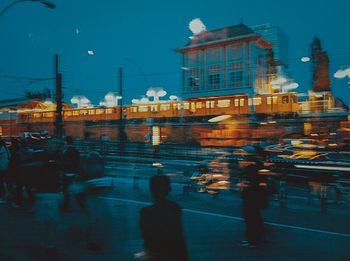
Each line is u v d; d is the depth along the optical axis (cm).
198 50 4459
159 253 293
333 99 3700
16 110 4709
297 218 812
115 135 3897
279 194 1002
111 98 5419
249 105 3541
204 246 600
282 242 625
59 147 770
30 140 1543
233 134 2962
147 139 3466
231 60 4231
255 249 585
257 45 4253
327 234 677
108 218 779
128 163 2186
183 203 978
